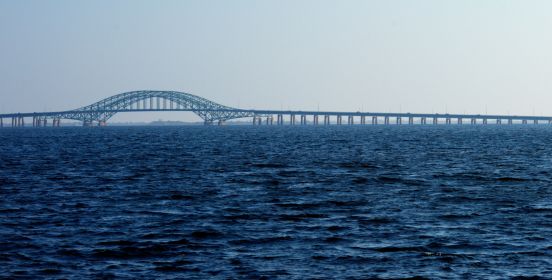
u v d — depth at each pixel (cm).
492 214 4900
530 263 3484
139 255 3691
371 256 3641
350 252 3725
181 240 4022
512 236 4109
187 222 4619
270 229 4356
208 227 4419
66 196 6009
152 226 4472
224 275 3297
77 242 3984
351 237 4103
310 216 4834
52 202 5619
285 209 5175
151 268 3431
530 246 3844
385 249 3788
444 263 3506
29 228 4419
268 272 3338
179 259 3600
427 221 4625
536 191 6228
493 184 6844
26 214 4988
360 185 6806
